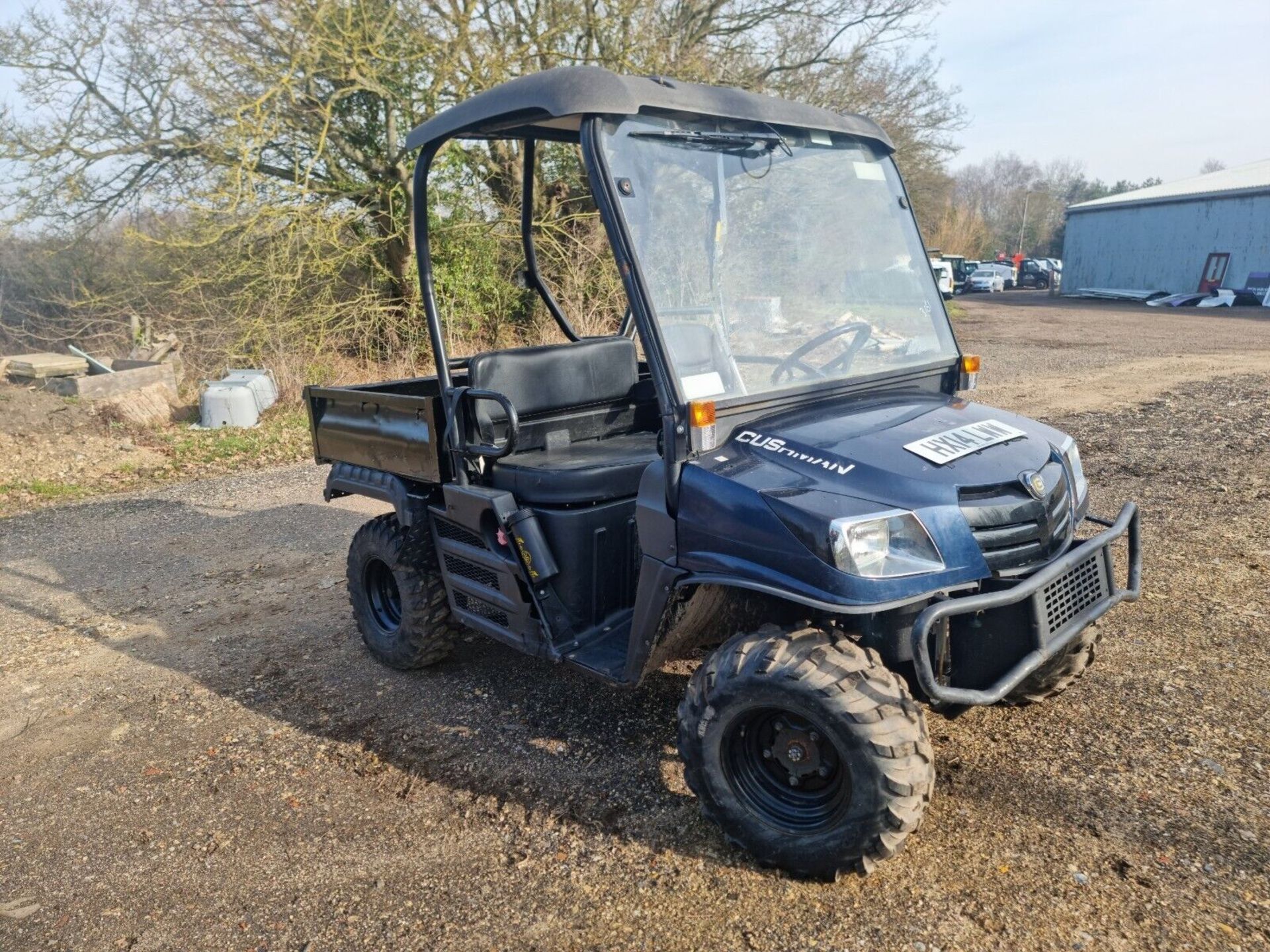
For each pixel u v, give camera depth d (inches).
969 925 90.4
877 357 125.9
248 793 126.7
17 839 120.1
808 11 575.5
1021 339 654.5
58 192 461.7
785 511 94.6
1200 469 248.2
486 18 474.6
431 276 132.1
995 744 120.8
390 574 164.1
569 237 506.0
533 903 99.8
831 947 89.1
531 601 127.6
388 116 466.3
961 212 2203.5
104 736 146.3
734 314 112.4
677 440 103.3
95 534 260.7
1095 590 107.0
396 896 103.1
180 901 105.7
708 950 90.5
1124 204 1159.6
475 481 134.6
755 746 102.8
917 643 88.7
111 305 497.7
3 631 194.2
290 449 353.1
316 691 156.3
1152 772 112.3
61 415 376.2
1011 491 99.3
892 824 91.5
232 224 434.6
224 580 217.2
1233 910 89.6
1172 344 585.0
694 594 106.1
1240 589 164.1
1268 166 1133.7
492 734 136.6
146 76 456.1
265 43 443.5
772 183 119.9
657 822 112.0
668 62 535.2
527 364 140.3
